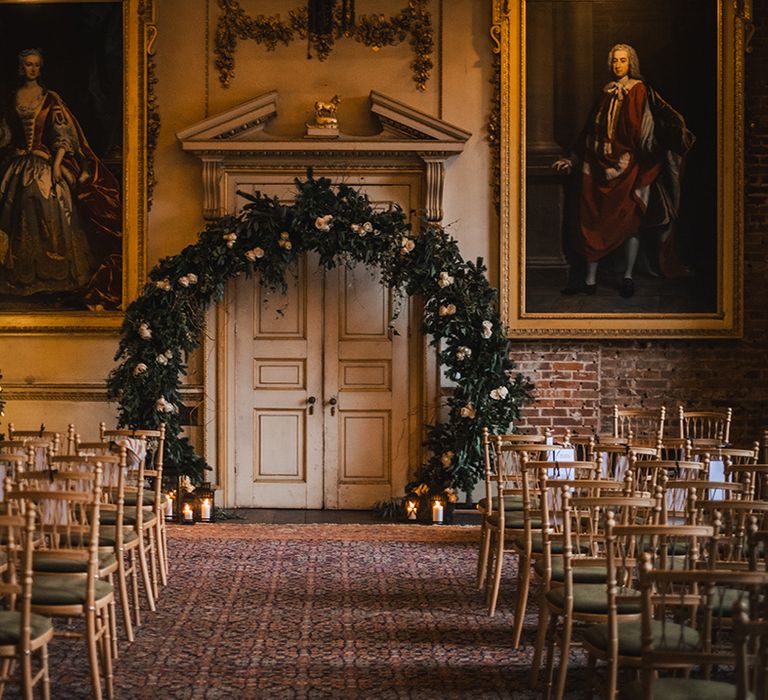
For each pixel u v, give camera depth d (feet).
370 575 27.71
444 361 36.04
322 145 37.65
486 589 26.30
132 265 38.27
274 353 38.75
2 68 38.32
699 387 38.24
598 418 38.24
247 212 37.70
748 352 38.27
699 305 38.11
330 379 38.78
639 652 15.15
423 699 18.12
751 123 38.24
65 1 38.40
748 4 37.86
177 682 18.92
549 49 38.17
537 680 18.95
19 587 15.24
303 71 38.52
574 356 38.34
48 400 38.27
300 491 38.68
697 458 26.30
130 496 27.27
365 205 36.27
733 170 37.93
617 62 38.04
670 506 24.22
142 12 38.17
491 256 38.37
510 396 35.76
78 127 38.37
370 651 20.95
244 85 38.52
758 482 24.90
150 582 25.20
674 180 38.04
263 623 22.99
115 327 38.22
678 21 37.99
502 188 38.09
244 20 38.47
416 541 32.32
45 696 16.16
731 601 17.65
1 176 38.40
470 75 38.42
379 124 38.42
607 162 38.06
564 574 17.47
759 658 12.35
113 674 19.30
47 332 38.29
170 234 38.42
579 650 21.30
